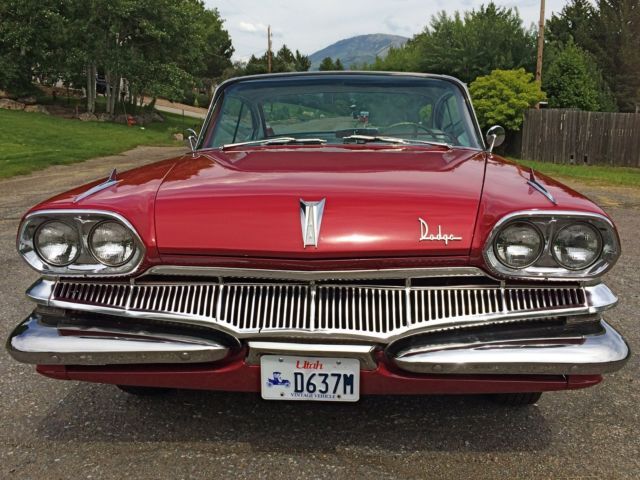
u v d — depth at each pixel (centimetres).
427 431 268
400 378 217
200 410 287
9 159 1622
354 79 357
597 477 235
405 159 280
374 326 215
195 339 219
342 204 222
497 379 218
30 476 234
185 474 235
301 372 217
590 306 218
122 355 219
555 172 1616
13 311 435
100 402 296
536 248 216
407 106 344
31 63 3456
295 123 343
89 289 229
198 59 4200
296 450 252
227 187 238
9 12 3266
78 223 224
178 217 225
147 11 3359
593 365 212
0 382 319
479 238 217
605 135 2122
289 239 215
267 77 368
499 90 2089
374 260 216
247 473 236
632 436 267
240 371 221
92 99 3544
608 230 214
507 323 220
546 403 298
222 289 223
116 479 232
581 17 4997
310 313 217
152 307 223
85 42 3344
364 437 263
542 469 240
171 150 2275
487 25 2491
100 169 1512
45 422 277
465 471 238
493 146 333
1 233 709
